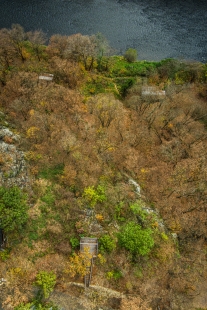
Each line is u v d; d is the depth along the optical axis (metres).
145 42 121.88
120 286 50.53
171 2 139.12
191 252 61.50
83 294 48.09
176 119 83.38
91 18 126.12
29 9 123.06
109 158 67.19
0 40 93.75
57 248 50.94
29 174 58.16
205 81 103.25
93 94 94.38
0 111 69.88
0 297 45.16
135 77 104.81
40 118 68.56
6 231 48.62
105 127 76.38
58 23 120.81
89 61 101.75
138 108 87.25
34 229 52.00
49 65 95.00
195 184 69.56
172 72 105.69
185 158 75.69
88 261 49.72
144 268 53.12
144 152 76.12
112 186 61.12
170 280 55.19
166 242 57.47
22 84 79.38
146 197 64.94
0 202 47.28
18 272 46.97
